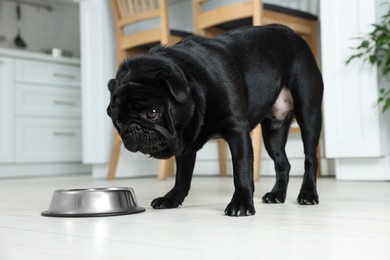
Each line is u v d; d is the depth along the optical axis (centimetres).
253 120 142
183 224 108
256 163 253
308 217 116
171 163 334
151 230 100
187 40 134
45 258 75
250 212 120
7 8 445
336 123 246
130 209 130
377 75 234
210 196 179
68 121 414
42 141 397
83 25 348
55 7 481
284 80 148
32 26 464
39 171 398
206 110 120
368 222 107
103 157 340
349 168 249
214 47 130
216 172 336
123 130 116
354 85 241
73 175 404
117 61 317
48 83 400
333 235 91
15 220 123
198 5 268
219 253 75
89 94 346
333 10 246
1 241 92
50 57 399
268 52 142
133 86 112
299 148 294
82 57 349
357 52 240
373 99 235
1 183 303
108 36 341
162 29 282
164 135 113
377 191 183
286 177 157
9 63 377
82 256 75
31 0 462
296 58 149
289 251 76
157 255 75
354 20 241
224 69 125
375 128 235
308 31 277
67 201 129
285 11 261
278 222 109
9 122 377
